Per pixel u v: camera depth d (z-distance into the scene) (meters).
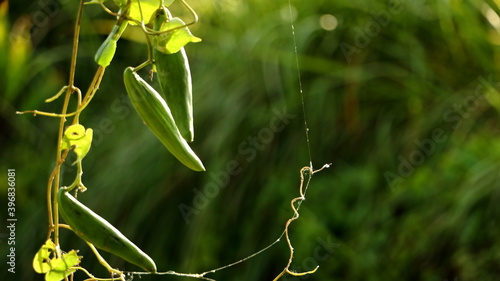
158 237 2.75
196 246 2.68
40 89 3.35
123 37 3.27
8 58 3.29
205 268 2.67
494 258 2.32
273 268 2.61
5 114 3.32
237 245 2.68
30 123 3.29
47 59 3.42
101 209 2.85
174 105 1.09
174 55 1.09
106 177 2.89
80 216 1.11
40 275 2.88
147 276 2.72
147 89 1.10
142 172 2.83
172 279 2.70
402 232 2.48
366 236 2.52
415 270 2.43
